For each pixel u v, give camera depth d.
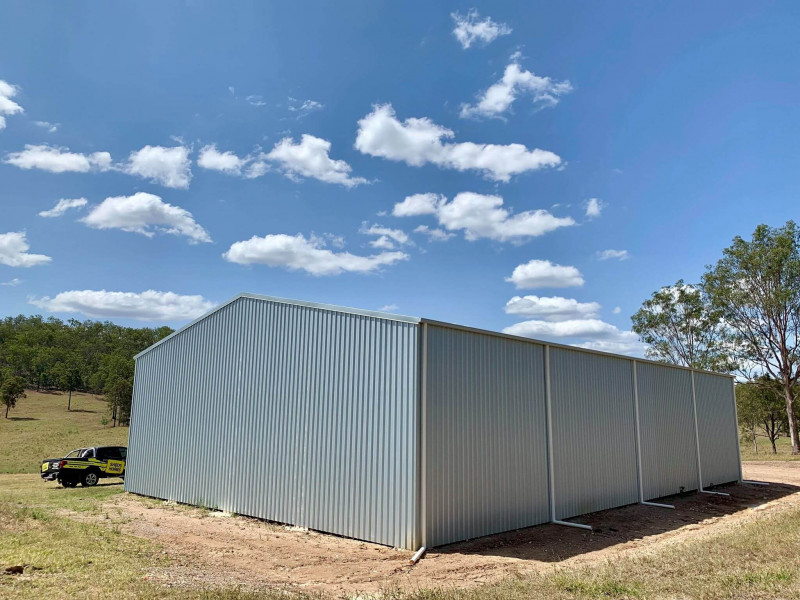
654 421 16.75
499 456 11.39
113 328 126.81
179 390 15.87
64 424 60.34
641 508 14.69
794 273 35.38
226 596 6.28
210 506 13.96
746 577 6.62
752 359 37.94
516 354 12.33
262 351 13.52
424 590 6.86
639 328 43.75
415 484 9.70
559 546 10.23
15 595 6.08
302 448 11.98
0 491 18.50
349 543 10.23
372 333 11.06
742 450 46.88
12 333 110.06
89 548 8.70
